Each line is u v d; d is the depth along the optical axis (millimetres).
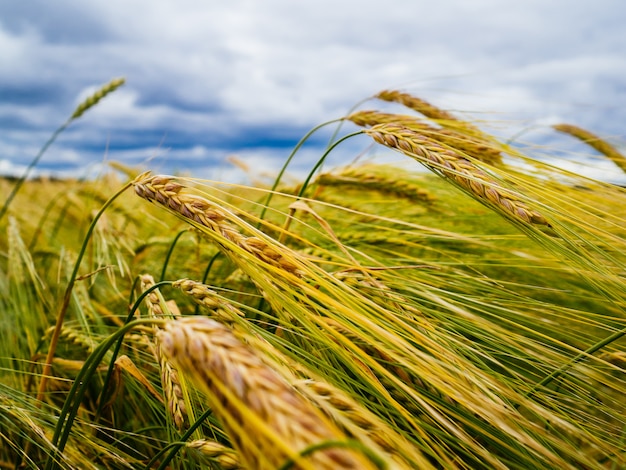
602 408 169
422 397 154
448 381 132
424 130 233
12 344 295
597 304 257
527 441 126
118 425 239
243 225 155
